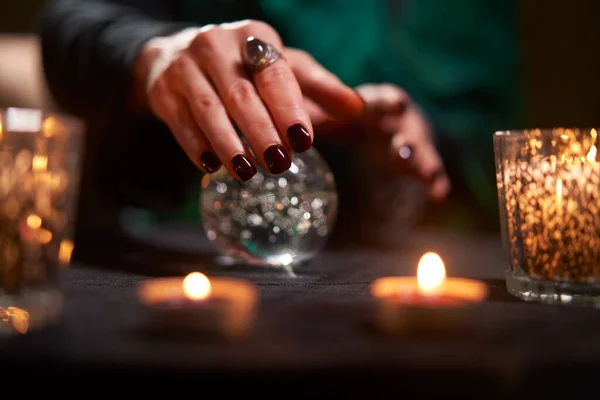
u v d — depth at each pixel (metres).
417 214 0.91
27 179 0.39
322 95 0.58
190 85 0.50
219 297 0.37
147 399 0.33
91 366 0.32
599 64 1.32
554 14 1.32
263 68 0.48
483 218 1.18
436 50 1.21
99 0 0.81
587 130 0.42
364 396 0.32
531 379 0.33
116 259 0.59
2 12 1.37
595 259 0.41
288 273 0.52
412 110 0.76
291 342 0.34
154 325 0.35
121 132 0.74
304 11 1.10
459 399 0.33
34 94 1.12
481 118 1.22
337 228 0.83
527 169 0.43
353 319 0.38
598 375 0.33
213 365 0.32
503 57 1.24
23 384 0.33
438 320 0.35
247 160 0.48
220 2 1.01
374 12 1.15
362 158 0.93
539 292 0.42
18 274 0.38
